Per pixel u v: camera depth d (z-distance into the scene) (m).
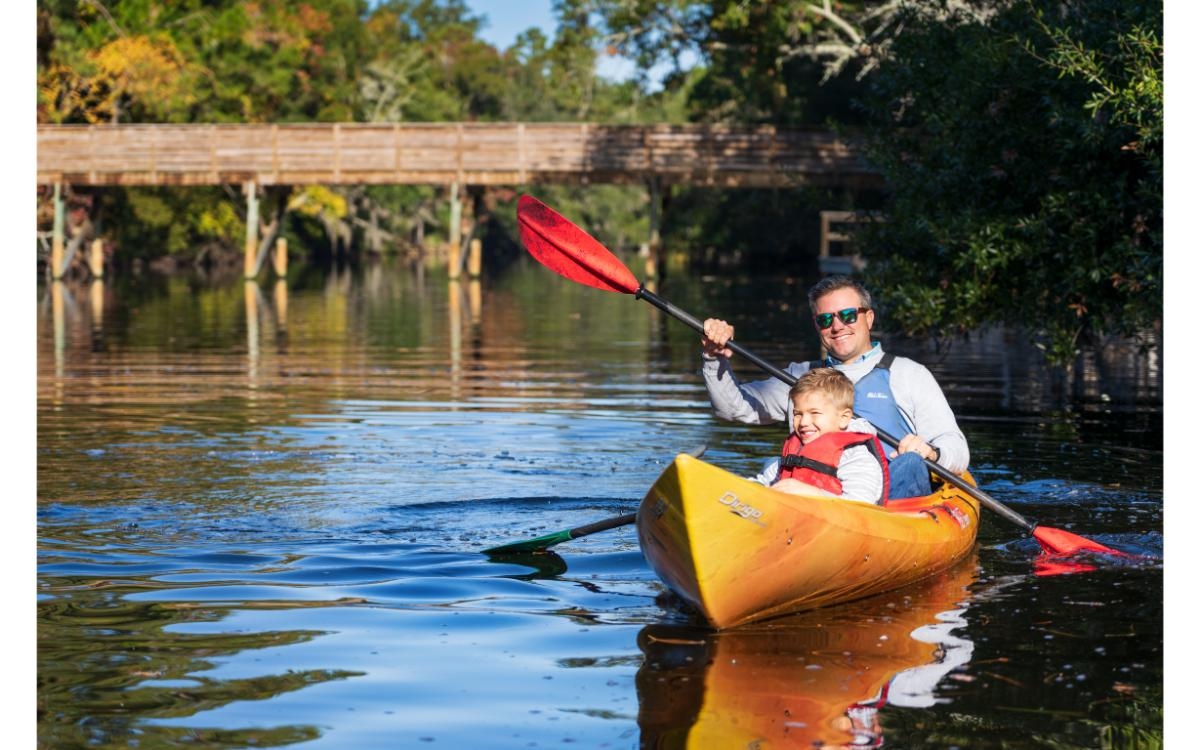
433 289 30.73
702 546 4.07
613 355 14.73
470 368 13.23
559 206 72.06
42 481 6.81
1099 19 9.27
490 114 72.44
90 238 35.22
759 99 37.00
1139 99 8.35
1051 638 4.04
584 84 64.44
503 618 4.30
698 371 12.99
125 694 3.53
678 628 4.20
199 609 4.39
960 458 5.52
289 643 4.00
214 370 12.91
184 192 40.75
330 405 10.25
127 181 32.28
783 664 3.79
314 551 5.28
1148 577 4.86
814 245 45.56
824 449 4.89
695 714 3.35
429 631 4.14
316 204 46.34
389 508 6.19
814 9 25.75
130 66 35.84
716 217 46.72
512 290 30.48
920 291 10.30
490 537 5.60
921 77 11.42
